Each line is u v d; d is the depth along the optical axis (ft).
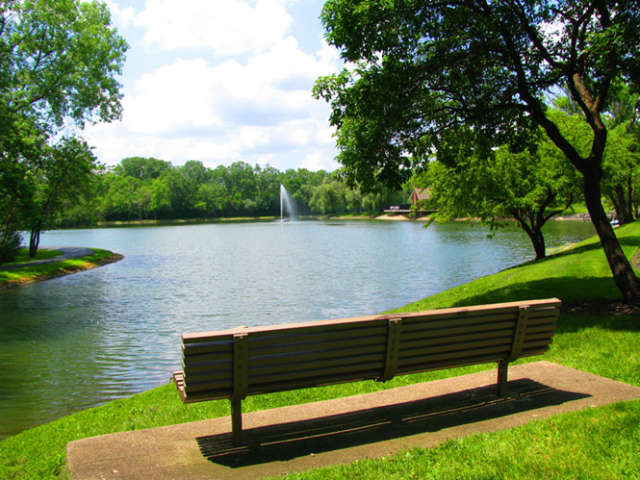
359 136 36.70
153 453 12.25
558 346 22.99
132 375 34.09
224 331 11.33
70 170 116.47
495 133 40.81
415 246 143.13
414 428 13.38
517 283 45.34
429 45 36.45
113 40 114.01
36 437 16.85
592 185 32.40
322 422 13.97
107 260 124.67
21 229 114.62
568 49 34.76
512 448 11.60
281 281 82.02
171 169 568.41
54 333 48.49
